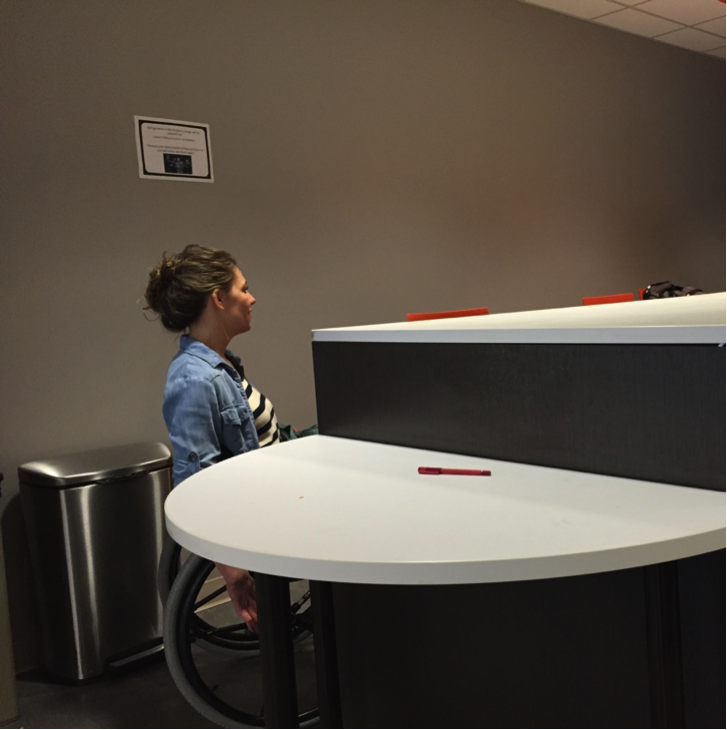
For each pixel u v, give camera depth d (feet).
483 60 13.10
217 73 9.71
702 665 3.05
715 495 2.92
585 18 14.89
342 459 4.15
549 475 3.44
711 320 3.12
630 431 3.24
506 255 13.73
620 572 3.15
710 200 18.72
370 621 3.87
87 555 7.69
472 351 3.87
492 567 2.42
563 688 3.38
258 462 4.26
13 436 8.22
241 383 6.29
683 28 15.85
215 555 2.86
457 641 3.62
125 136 8.94
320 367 4.89
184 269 5.95
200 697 5.32
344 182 11.19
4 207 8.09
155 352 9.31
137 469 7.98
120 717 6.82
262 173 10.25
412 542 2.65
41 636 8.05
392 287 11.91
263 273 10.32
